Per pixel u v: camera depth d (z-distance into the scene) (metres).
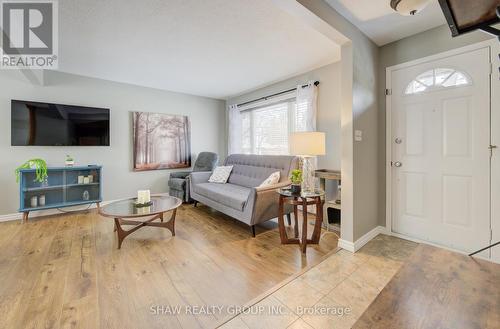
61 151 3.63
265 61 3.20
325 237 2.69
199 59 3.12
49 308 1.48
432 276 0.81
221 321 1.38
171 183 4.41
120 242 2.39
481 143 2.08
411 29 2.34
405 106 2.53
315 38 2.57
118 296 1.61
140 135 4.33
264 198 2.67
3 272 1.91
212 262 2.10
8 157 3.25
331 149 3.31
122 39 2.54
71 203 3.54
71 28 2.30
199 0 1.91
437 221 2.35
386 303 0.68
